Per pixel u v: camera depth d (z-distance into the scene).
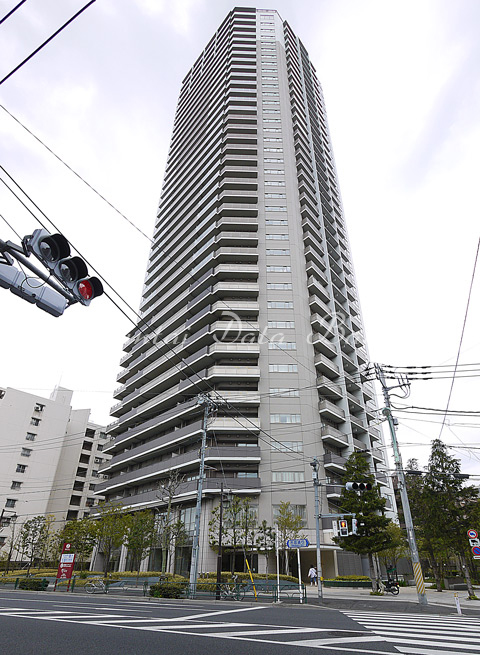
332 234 55.78
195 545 21.55
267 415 35.81
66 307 5.95
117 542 32.03
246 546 27.72
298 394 36.97
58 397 62.94
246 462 34.00
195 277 46.94
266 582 25.67
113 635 7.25
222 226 46.47
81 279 5.94
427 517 28.31
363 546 23.77
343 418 39.41
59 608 12.45
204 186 54.44
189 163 61.62
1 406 53.75
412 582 41.44
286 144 53.88
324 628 9.34
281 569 31.98
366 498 24.83
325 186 59.75
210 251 46.72
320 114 72.06
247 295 41.97
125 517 33.06
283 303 41.62
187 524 34.00
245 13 71.62
